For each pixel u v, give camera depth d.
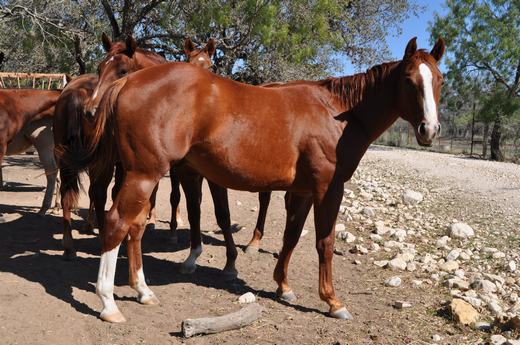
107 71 5.00
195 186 5.09
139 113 3.63
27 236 6.02
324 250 4.14
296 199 4.43
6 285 4.24
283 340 3.70
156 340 3.57
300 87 4.21
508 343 3.62
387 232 7.28
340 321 4.11
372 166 18.28
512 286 5.29
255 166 3.91
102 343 3.47
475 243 7.01
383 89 4.18
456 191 11.96
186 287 4.77
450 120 32.50
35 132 7.08
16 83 14.19
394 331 3.94
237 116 3.84
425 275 5.46
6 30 12.76
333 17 16.12
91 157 3.92
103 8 12.23
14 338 3.38
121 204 3.71
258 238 6.12
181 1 10.65
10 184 10.03
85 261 5.19
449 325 4.11
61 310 3.88
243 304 4.38
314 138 4.00
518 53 20.91
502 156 22.23
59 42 11.76
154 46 11.85
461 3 22.20
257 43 11.42
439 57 4.10
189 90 3.71
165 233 6.78
